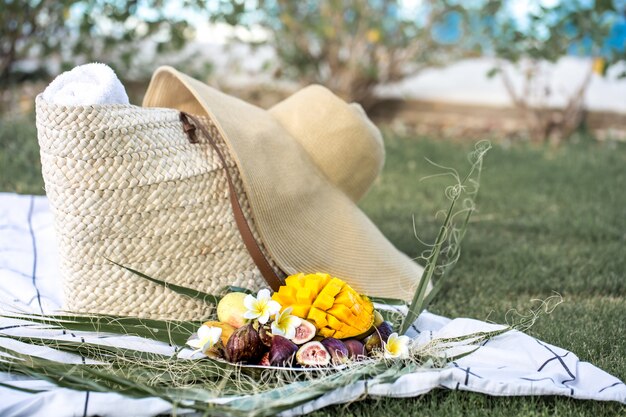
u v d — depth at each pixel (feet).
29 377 6.69
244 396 6.37
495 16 19.88
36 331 7.41
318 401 6.36
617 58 18.08
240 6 17.93
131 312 7.97
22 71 20.04
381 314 8.21
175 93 9.48
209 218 8.23
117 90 7.89
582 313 9.19
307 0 20.85
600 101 22.54
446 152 18.54
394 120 22.57
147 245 7.95
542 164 17.51
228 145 8.27
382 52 21.30
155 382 6.69
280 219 8.78
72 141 7.54
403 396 6.56
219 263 8.32
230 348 6.91
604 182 15.93
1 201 11.03
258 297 7.23
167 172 7.96
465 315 9.12
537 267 10.84
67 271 7.95
